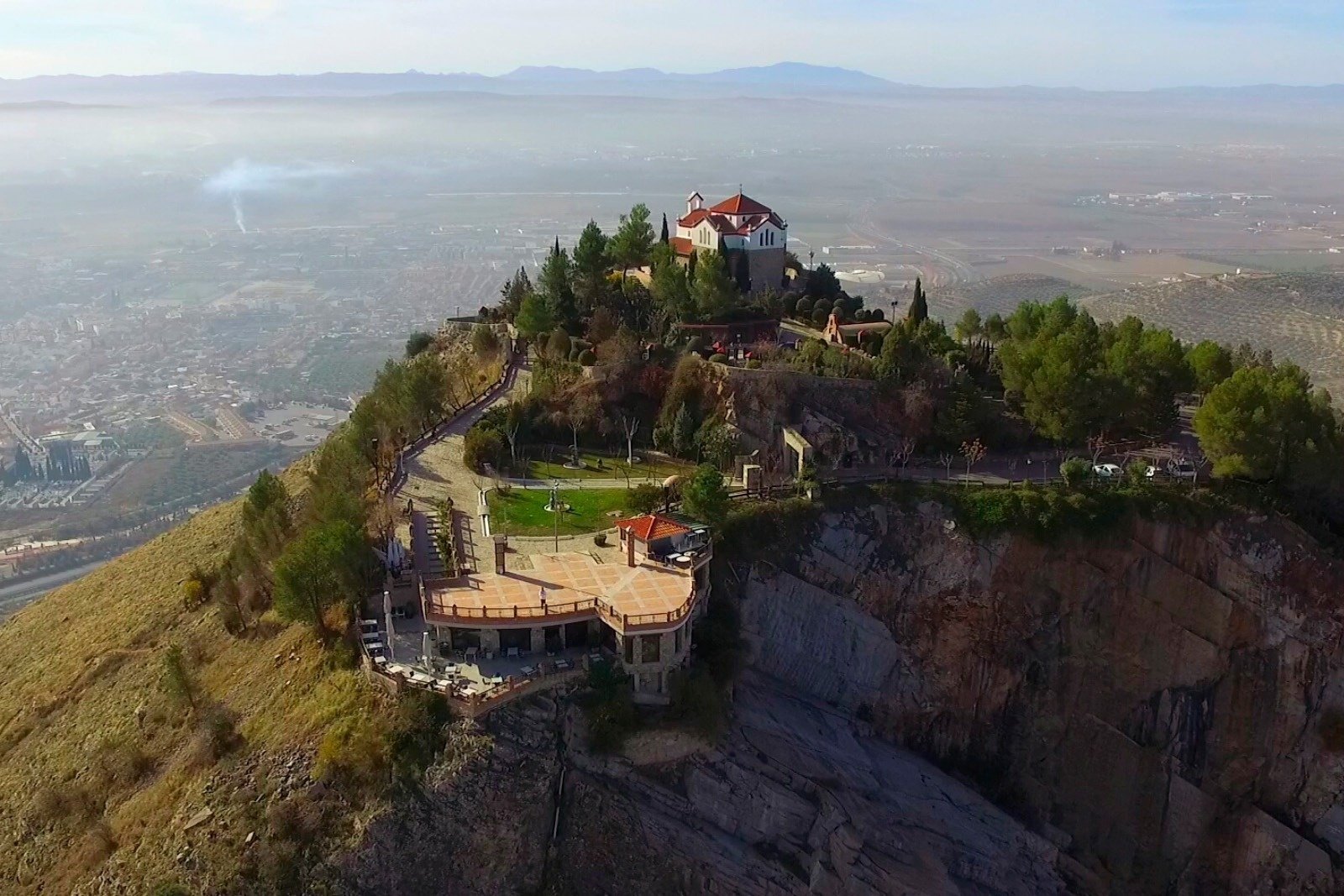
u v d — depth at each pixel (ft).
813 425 335.47
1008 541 295.69
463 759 214.48
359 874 204.44
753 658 276.00
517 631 237.04
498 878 214.07
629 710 227.81
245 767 223.10
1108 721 302.04
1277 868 296.51
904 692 289.33
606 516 297.53
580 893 218.18
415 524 290.15
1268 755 305.94
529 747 221.05
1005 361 366.02
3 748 282.97
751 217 473.67
